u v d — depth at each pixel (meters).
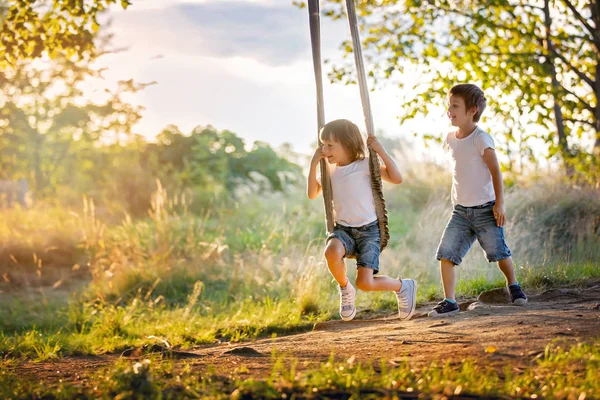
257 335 6.23
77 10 7.18
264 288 8.47
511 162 10.81
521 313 4.90
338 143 4.71
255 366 3.90
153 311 7.98
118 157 20.84
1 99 17.84
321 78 4.86
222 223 12.23
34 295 9.39
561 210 9.44
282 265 8.83
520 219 9.27
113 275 9.26
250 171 25.30
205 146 23.42
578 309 4.95
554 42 11.07
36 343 5.93
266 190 24.30
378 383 3.12
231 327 6.51
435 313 5.42
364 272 4.75
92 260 10.62
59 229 11.71
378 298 7.02
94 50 7.70
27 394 3.46
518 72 10.51
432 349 3.91
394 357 3.81
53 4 7.30
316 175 5.03
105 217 14.68
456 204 5.49
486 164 5.28
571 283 6.45
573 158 10.78
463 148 5.35
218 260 9.91
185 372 3.71
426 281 7.79
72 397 3.31
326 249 4.70
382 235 4.78
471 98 5.28
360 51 4.81
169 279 9.19
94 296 8.95
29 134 20.59
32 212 13.61
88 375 4.04
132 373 3.36
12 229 11.64
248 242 11.11
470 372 3.20
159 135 23.80
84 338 6.38
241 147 26.14
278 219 11.61
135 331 6.68
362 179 4.77
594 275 6.76
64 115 19.95
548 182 10.45
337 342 4.61
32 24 7.34
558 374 3.16
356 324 5.90
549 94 10.73
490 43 10.78
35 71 15.61
